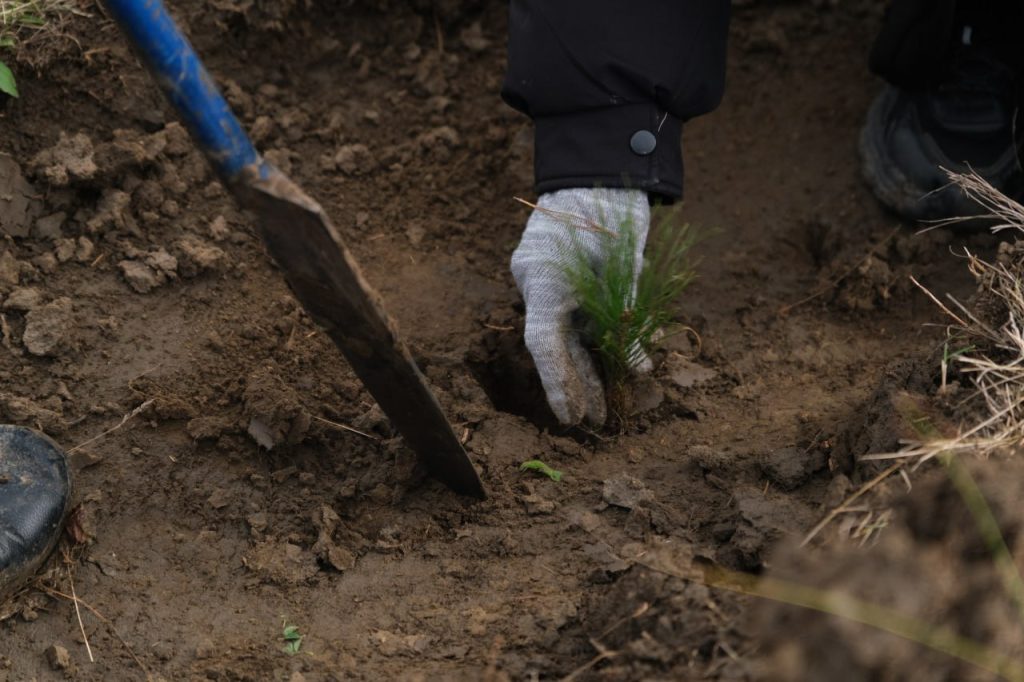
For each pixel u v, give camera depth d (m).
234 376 2.70
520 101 2.60
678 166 2.57
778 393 2.80
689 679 1.78
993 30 3.20
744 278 3.23
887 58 3.19
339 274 1.94
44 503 2.24
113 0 1.70
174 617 2.21
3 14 3.07
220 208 3.08
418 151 3.45
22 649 2.13
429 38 3.72
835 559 1.88
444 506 2.44
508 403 2.96
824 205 3.41
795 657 1.75
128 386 2.63
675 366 2.85
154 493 2.46
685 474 2.49
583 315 2.66
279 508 2.46
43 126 3.06
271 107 3.43
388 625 2.17
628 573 2.02
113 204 2.96
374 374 2.16
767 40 3.79
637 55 2.44
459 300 3.06
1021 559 1.86
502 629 2.10
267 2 3.45
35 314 2.68
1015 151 3.15
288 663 2.08
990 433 2.08
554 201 2.58
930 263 3.17
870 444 2.24
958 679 1.71
